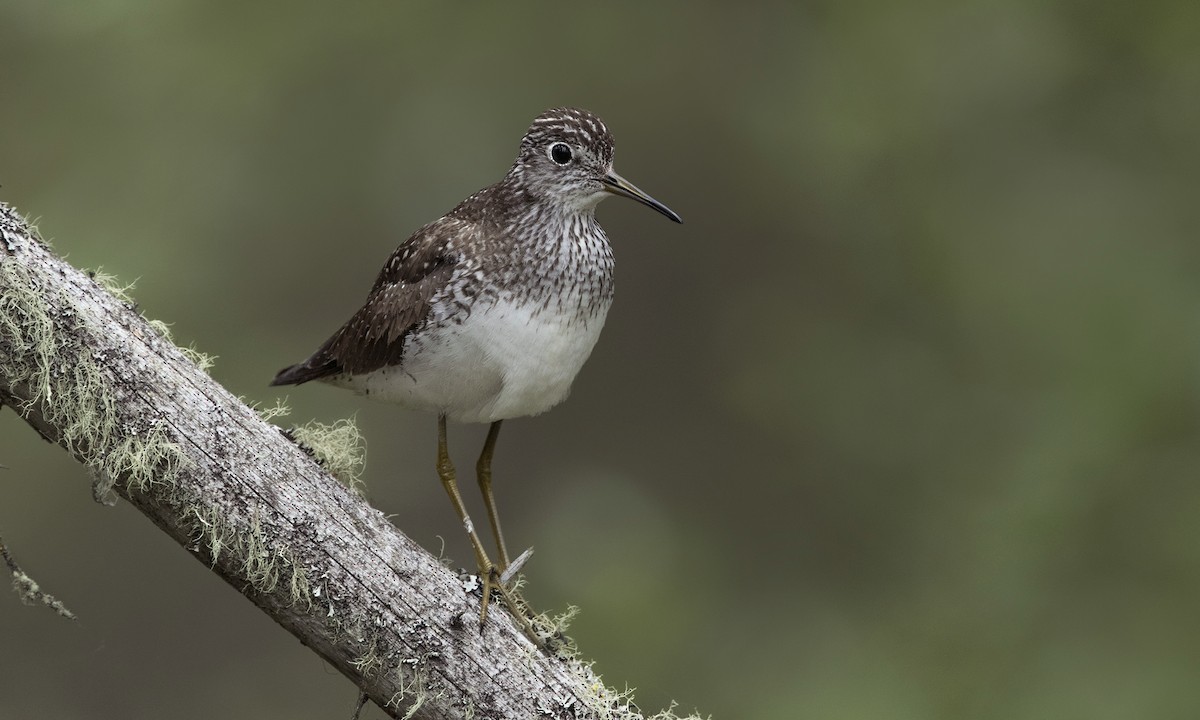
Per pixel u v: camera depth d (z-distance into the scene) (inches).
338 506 232.4
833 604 504.7
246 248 534.0
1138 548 457.1
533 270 294.4
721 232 573.0
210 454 226.1
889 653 465.7
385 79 529.3
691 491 561.6
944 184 526.3
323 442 255.1
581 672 246.7
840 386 533.0
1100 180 515.5
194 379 228.8
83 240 492.4
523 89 533.0
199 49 509.4
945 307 526.9
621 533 511.2
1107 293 490.6
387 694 235.5
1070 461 465.4
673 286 582.6
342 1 517.3
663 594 486.3
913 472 518.3
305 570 228.4
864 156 527.2
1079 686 434.6
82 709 526.0
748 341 565.6
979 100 525.3
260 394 524.4
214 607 561.6
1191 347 468.8
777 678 475.8
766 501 548.1
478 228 301.1
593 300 302.8
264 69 512.1
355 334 306.8
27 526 549.0
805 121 527.8
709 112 541.0
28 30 505.7
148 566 561.6
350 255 550.9
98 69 512.1
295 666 551.8
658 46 535.8
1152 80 512.7
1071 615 450.6
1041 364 496.7
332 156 528.4
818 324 551.5
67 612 235.8
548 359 296.4
